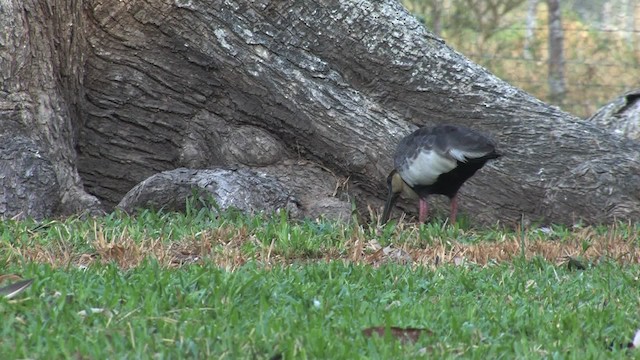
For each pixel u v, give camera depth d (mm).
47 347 6996
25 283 8273
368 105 14469
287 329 7605
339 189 14336
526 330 8109
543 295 9328
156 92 14422
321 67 14469
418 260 10898
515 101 14727
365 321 8000
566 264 10812
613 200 13758
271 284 8945
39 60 13141
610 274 10203
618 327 8133
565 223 13875
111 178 14492
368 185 14352
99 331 7367
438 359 7137
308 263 10422
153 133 14492
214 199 12984
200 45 14297
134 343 7148
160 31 14281
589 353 7344
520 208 14094
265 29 14383
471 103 14633
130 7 14156
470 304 8766
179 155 14500
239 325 7676
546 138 14406
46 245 10586
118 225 11758
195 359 6973
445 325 8047
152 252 10430
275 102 14305
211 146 14445
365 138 14281
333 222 12797
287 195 13594
